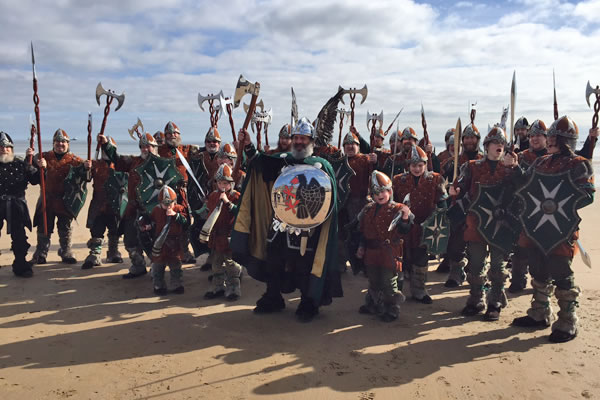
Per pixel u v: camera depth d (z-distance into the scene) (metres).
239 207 5.38
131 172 7.07
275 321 5.31
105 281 6.96
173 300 6.09
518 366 4.10
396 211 5.12
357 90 5.77
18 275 7.12
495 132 5.24
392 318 5.31
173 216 6.22
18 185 7.00
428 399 3.55
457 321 5.29
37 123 7.15
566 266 4.62
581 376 3.90
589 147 5.16
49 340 4.70
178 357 4.30
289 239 5.27
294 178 4.87
